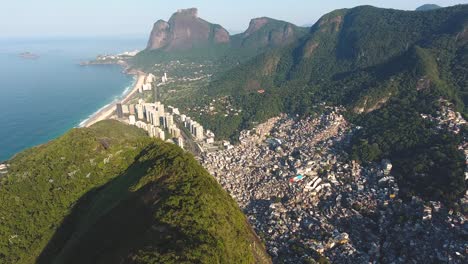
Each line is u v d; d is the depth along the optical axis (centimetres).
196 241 5556
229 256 5819
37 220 10219
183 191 7131
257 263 7219
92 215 9081
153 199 7362
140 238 6112
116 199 8856
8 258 9525
